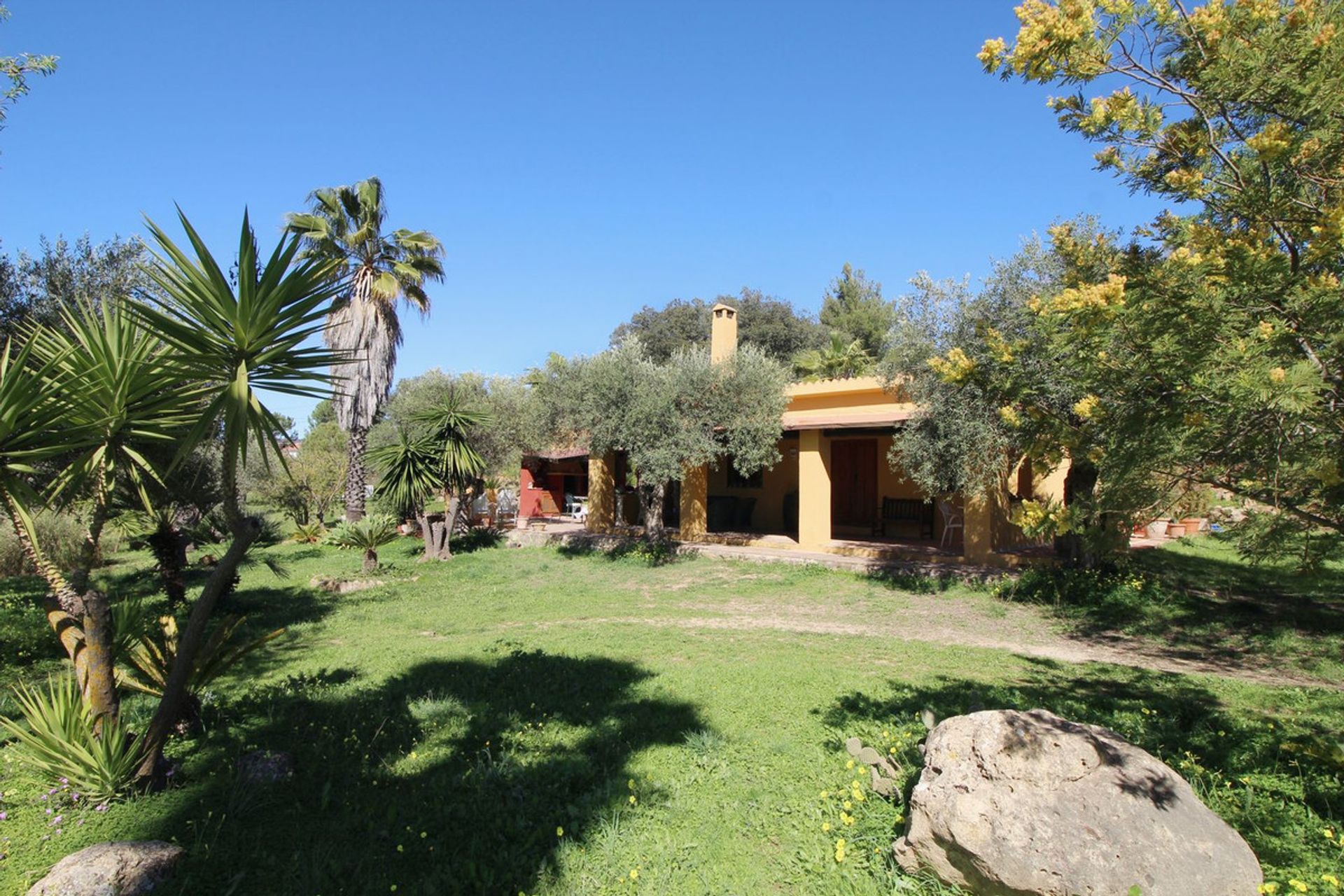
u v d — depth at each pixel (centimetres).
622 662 822
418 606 1232
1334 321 307
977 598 1175
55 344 495
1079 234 968
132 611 603
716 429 1603
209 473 1097
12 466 438
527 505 2769
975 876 344
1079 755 366
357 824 438
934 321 1171
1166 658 856
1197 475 347
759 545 1681
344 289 455
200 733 575
